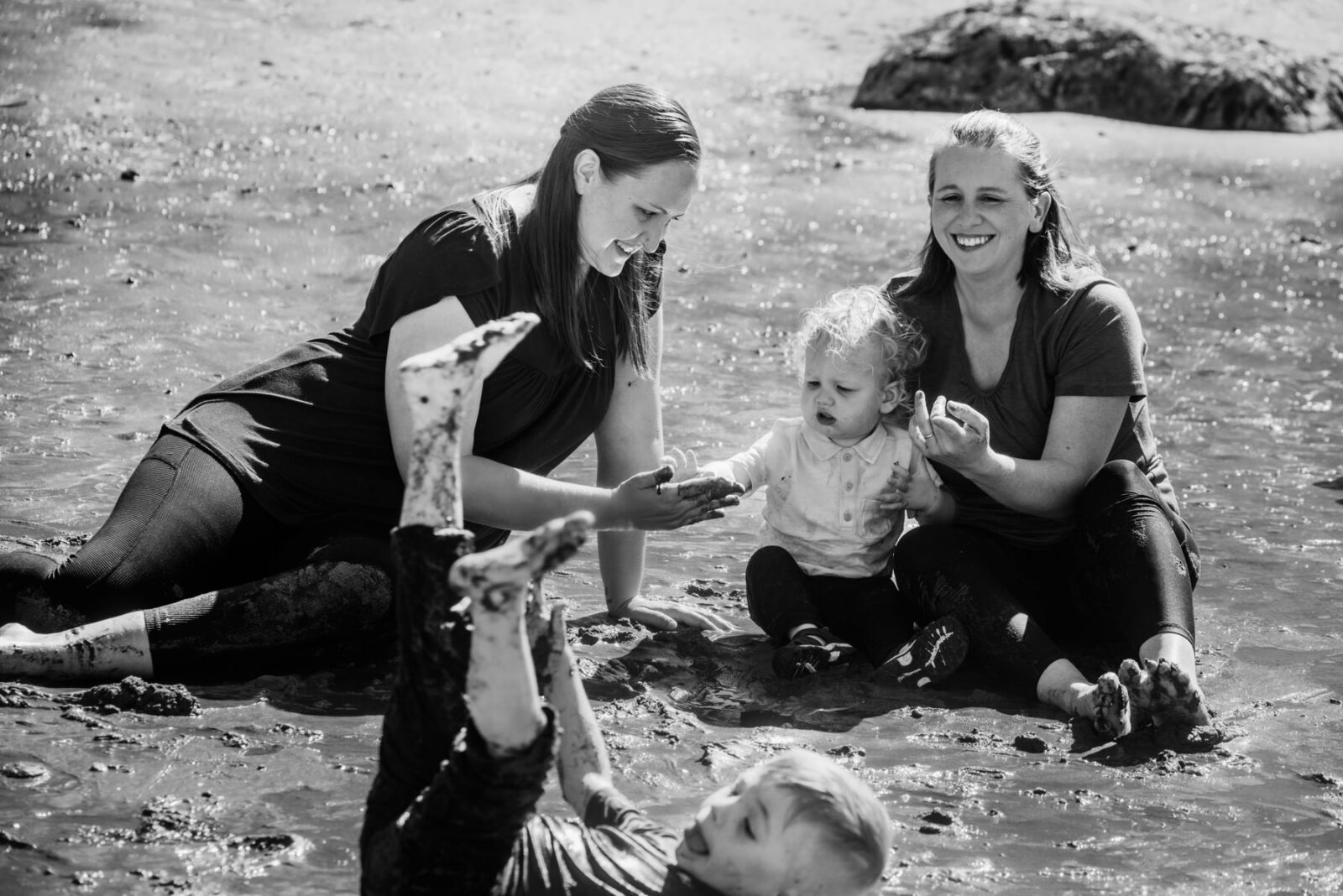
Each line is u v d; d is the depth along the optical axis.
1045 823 3.73
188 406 4.75
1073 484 4.79
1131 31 14.88
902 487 4.98
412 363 2.92
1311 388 8.38
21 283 8.57
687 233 10.47
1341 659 4.85
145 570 4.39
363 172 11.08
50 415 6.75
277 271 9.19
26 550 4.45
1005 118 4.91
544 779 2.76
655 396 5.06
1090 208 11.87
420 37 15.51
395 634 4.54
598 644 4.86
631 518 4.52
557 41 16.03
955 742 4.23
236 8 15.74
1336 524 6.23
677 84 14.88
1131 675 4.18
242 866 3.34
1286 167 13.41
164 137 11.43
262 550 4.64
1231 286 10.33
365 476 4.68
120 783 3.68
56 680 4.21
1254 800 3.89
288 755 3.88
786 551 5.00
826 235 10.78
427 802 2.79
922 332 5.07
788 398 7.67
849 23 18.16
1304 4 18.05
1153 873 3.49
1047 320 4.86
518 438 4.77
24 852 3.34
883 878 3.41
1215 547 5.89
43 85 12.48
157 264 9.02
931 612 4.81
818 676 4.67
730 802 3.01
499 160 11.66
